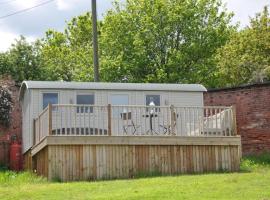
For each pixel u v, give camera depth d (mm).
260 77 42562
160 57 43719
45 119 22656
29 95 26016
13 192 17969
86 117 24781
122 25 44375
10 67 42719
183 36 44438
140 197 16359
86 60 46094
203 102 28734
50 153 21516
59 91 25859
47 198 16781
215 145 23266
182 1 45094
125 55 43688
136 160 22391
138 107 23062
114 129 24234
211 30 45031
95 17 33156
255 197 16234
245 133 28312
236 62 44312
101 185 19234
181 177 20812
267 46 44656
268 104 27844
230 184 18516
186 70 43938
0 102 31078
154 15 44125
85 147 21922
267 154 27188
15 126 31359
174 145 22875
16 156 29172
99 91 26234
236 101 28750
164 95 27109
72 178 21609
